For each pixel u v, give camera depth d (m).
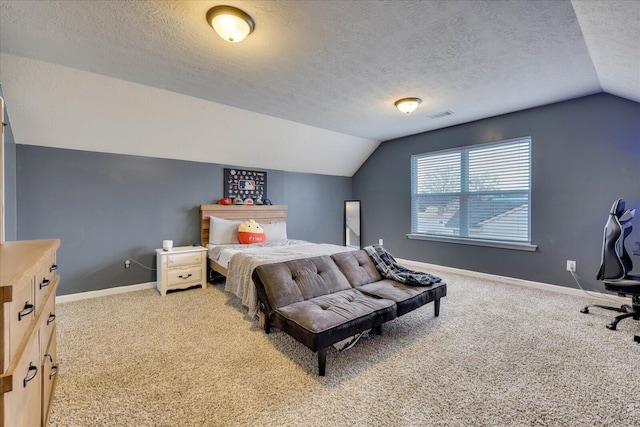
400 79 2.74
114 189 3.53
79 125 3.07
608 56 2.19
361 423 1.44
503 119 3.86
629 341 2.23
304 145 4.73
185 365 1.95
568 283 3.41
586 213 3.27
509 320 2.66
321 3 1.66
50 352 1.50
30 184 3.04
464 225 4.32
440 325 2.57
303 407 1.55
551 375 1.82
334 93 3.07
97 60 2.34
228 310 2.97
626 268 2.56
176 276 3.55
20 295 0.93
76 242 3.30
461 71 2.58
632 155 2.98
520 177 3.75
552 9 1.72
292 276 2.46
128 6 1.67
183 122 3.49
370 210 5.72
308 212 5.50
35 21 1.81
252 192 4.75
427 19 1.82
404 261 5.12
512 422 1.43
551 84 2.88
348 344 2.16
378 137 5.09
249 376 1.83
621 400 1.58
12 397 0.81
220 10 1.68
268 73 2.59
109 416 1.48
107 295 3.46
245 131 3.99
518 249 3.78
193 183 4.15
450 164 4.46
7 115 2.53
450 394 1.65
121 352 2.12
